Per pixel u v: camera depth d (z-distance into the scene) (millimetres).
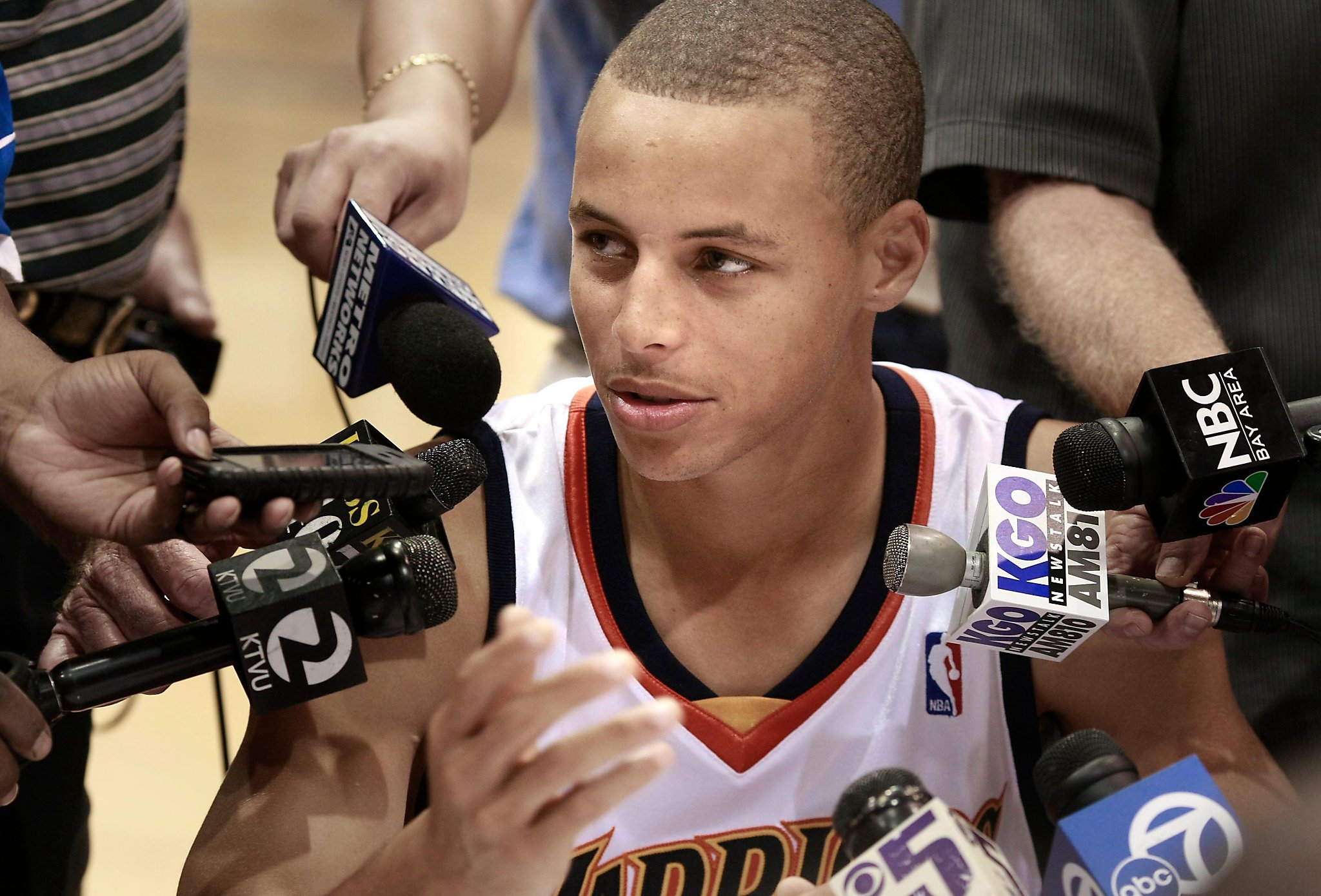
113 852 3213
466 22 2387
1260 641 2104
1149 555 1627
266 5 10633
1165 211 2311
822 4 1511
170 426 1348
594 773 1207
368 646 1554
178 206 2904
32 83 2041
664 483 1606
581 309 1489
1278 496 1515
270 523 1305
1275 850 792
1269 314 2203
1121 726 1660
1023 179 2215
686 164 1396
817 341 1487
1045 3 2168
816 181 1440
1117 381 1914
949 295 2539
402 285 1577
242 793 1501
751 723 1627
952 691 1653
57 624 1690
